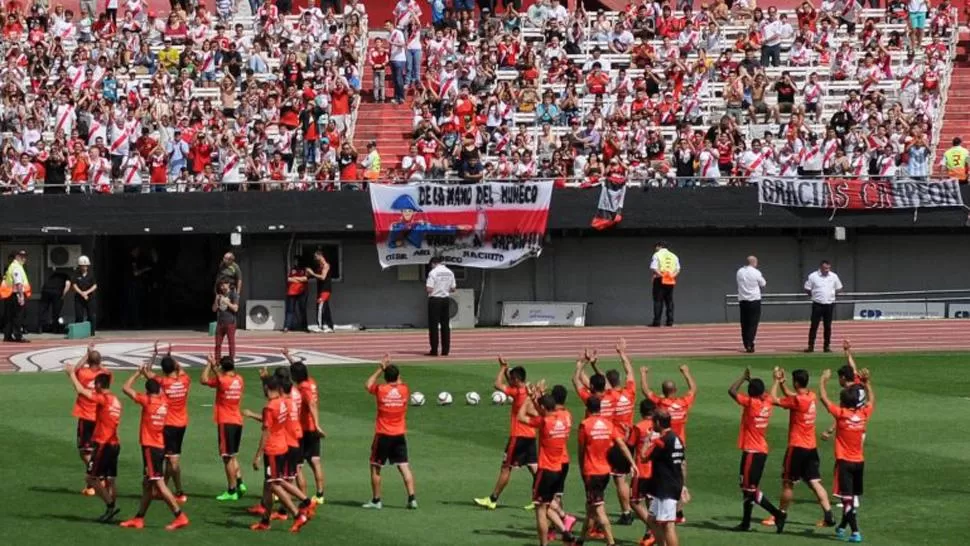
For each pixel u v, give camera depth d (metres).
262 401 52.19
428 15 88.94
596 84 78.38
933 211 72.44
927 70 79.56
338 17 83.81
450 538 36.47
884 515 39.56
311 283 72.94
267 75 79.69
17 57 79.12
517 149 73.12
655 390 53.72
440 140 75.00
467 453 45.38
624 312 73.69
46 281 71.12
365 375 57.34
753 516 39.41
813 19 83.38
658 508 33.81
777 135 76.75
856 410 37.12
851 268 74.25
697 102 77.50
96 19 85.56
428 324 65.94
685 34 82.38
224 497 39.84
